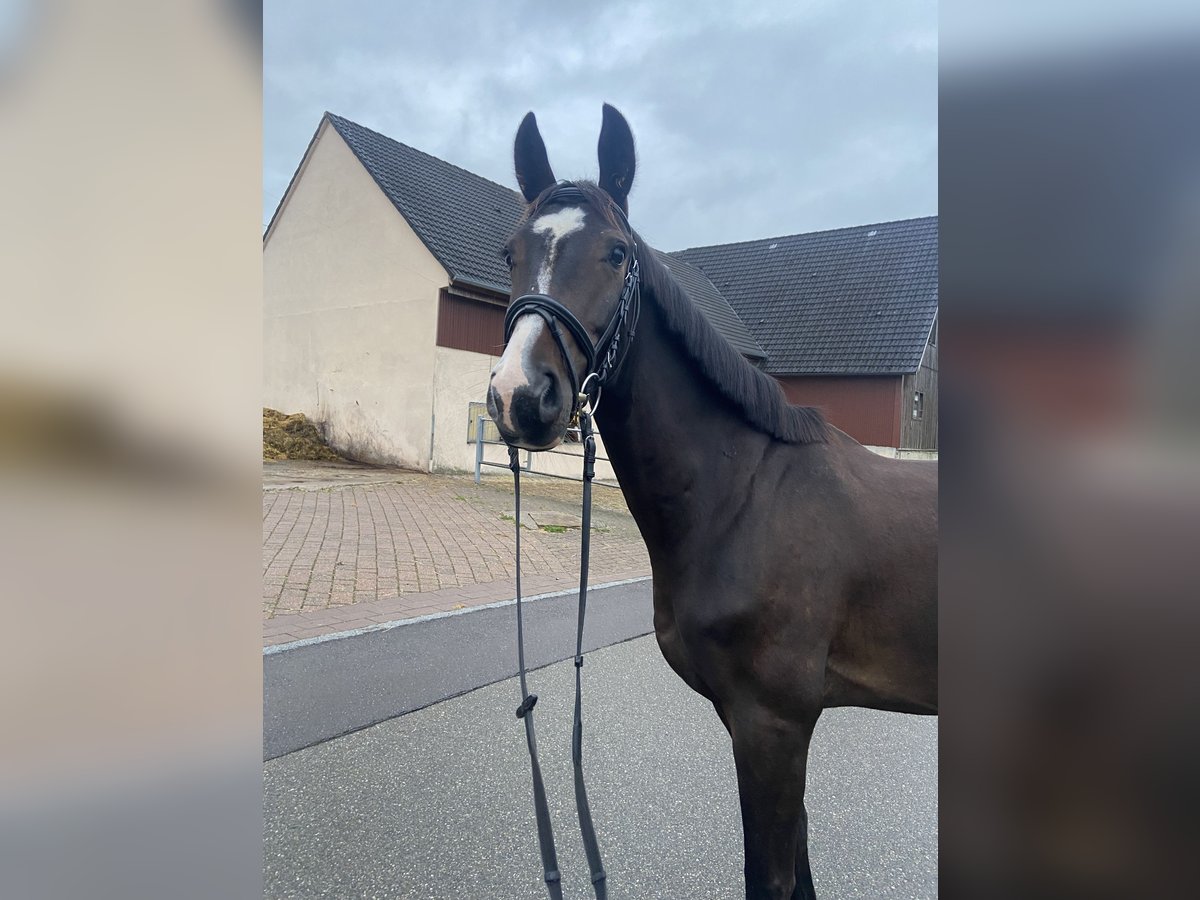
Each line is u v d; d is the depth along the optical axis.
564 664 3.58
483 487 10.35
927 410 15.88
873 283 16.98
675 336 1.55
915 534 1.49
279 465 11.41
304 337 13.11
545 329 1.36
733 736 1.51
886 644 1.50
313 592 4.58
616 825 2.26
